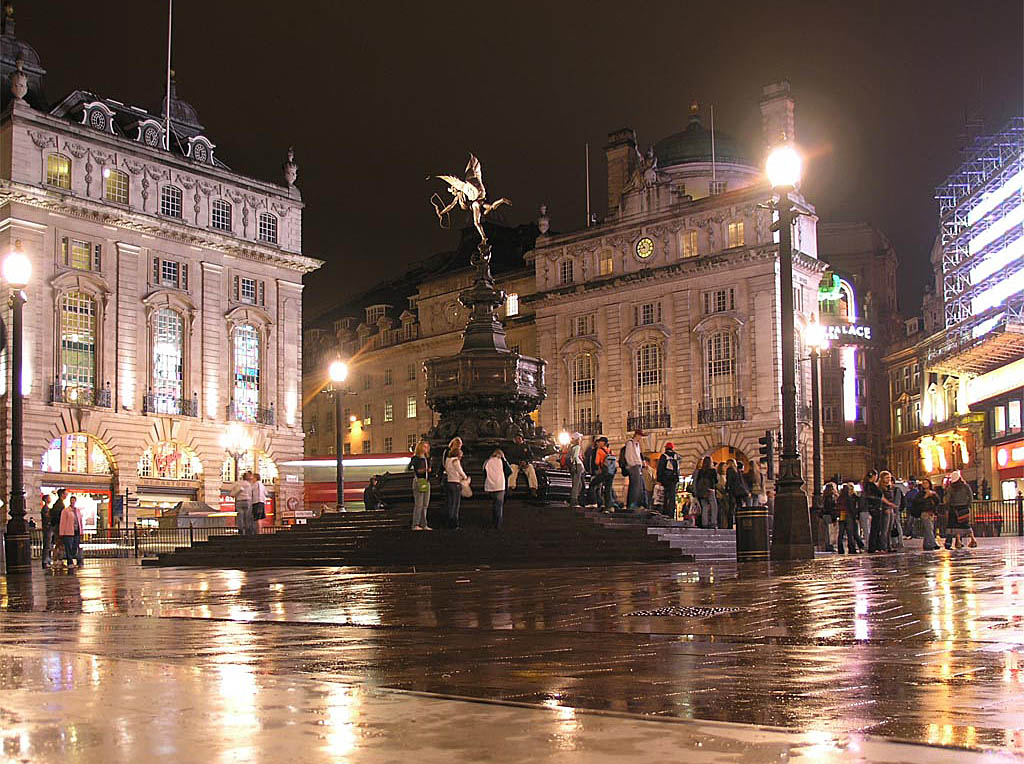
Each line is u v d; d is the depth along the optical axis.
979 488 62.62
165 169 67.50
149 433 64.88
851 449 87.81
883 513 26.95
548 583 14.88
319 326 109.00
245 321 71.19
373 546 26.11
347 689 4.63
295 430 73.19
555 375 81.12
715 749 3.13
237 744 3.23
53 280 61.19
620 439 76.81
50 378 60.59
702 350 73.38
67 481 61.19
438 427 33.34
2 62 66.69
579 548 24.44
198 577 20.77
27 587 18.23
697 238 74.81
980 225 64.38
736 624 8.54
